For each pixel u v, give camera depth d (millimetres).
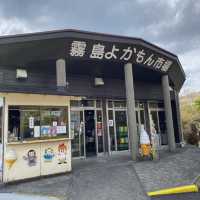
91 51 9445
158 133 14781
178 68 13570
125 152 12477
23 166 6957
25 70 9727
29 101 7398
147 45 10477
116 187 6277
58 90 8602
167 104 12867
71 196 5691
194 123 18422
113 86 12695
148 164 8758
